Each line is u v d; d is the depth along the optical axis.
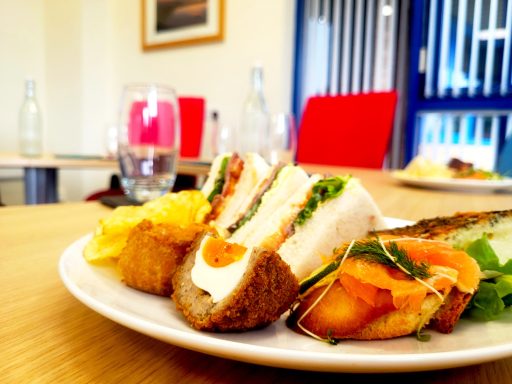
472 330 0.20
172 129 0.59
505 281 0.22
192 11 1.71
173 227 0.26
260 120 0.95
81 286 0.23
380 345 0.18
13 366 0.17
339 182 0.35
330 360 0.15
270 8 1.53
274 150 0.93
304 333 0.20
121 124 0.58
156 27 1.82
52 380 0.16
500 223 0.26
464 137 1.40
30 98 1.10
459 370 0.18
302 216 0.34
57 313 0.23
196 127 1.49
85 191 1.99
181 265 0.23
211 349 0.16
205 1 1.66
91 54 1.91
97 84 1.95
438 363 0.15
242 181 0.46
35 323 0.22
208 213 0.37
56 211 0.52
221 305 0.19
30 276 0.29
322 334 0.19
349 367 0.15
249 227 0.40
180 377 0.17
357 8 1.50
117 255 0.28
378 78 1.48
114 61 1.98
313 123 1.27
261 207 0.41
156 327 0.17
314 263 0.33
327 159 1.23
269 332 0.20
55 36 1.97
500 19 1.27
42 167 1.07
